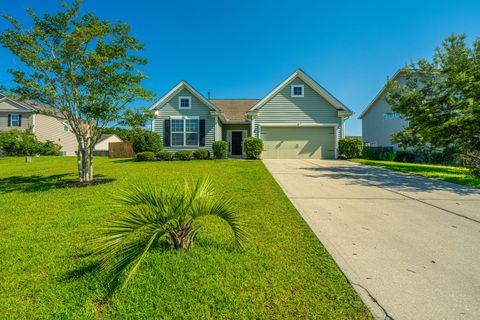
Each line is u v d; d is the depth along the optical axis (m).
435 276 2.28
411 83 10.12
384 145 22.02
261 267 2.38
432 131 8.42
